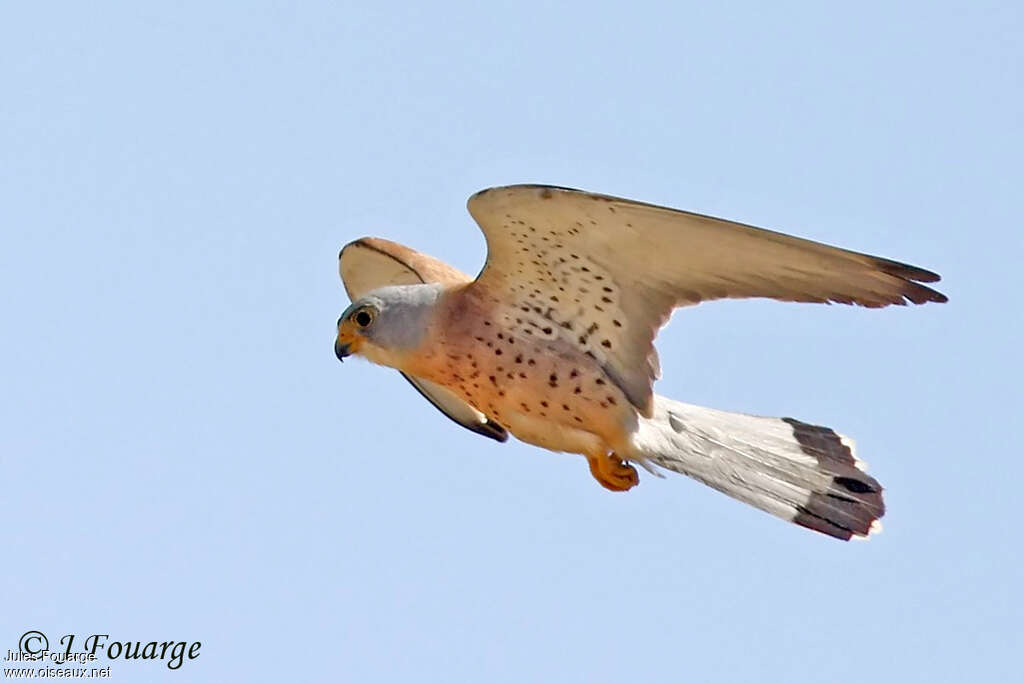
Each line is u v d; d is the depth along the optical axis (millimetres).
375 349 12867
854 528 12953
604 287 11938
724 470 12922
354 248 13867
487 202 11398
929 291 10883
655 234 11281
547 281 12055
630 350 12125
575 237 11570
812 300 11445
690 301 11852
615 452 12570
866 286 11117
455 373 12734
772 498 12922
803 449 13148
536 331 12320
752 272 11430
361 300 12930
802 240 10797
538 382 12398
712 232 11023
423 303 12656
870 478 13047
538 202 11273
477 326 12445
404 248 13828
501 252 11938
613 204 11055
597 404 12320
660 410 12797
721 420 13109
